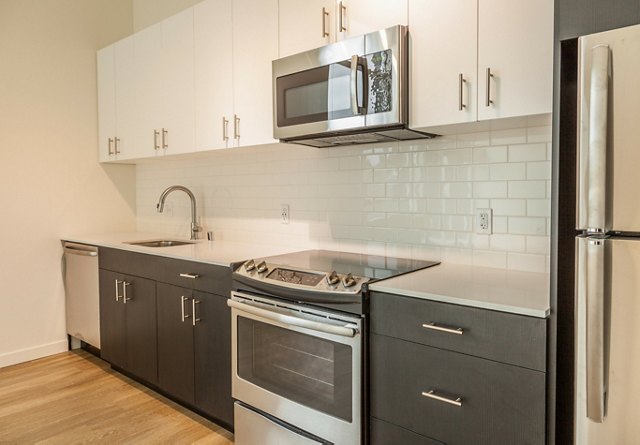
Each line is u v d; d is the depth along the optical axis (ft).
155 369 8.54
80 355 10.96
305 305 5.82
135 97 10.35
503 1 5.09
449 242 6.81
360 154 7.79
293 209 8.84
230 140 8.23
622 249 3.39
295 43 7.06
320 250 8.32
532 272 6.03
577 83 3.58
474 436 4.54
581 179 3.54
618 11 3.53
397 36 5.70
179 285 7.88
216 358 7.27
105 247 9.71
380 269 6.20
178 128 9.29
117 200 12.17
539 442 4.16
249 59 7.78
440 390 4.76
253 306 6.38
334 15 6.53
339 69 6.25
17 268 10.41
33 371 9.91
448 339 4.68
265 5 7.47
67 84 11.08
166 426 7.57
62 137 11.03
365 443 5.36
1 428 7.48
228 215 10.13
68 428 7.49
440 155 6.84
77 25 11.24
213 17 8.38
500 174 6.28
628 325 3.41
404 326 5.00
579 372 3.68
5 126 10.11
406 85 5.83
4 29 10.02
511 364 4.29
